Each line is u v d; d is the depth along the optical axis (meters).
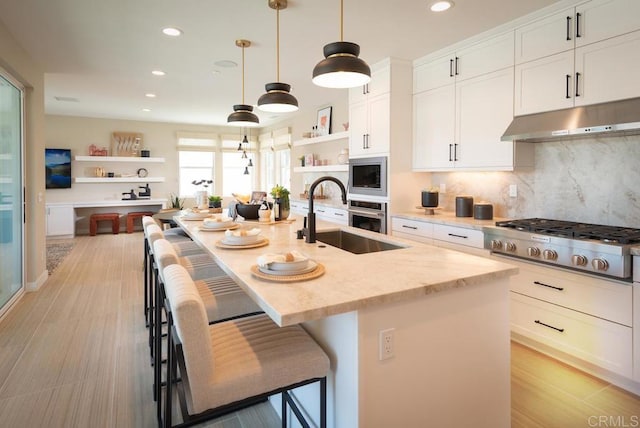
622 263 2.19
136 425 1.99
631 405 2.13
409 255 2.02
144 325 3.30
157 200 8.63
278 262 1.60
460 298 1.63
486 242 3.06
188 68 4.48
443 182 4.32
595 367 2.42
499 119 3.29
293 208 6.91
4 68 3.47
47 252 6.34
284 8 2.92
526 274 2.78
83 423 2.00
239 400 1.36
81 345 2.91
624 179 2.77
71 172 8.20
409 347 1.51
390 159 4.14
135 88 5.48
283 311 1.22
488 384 1.74
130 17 3.09
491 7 2.90
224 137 9.45
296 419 1.91
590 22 2.65
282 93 2.88
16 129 3.94
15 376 2.45
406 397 1.51
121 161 8.50
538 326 2.72
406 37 3.50
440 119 3.88
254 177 9.83
